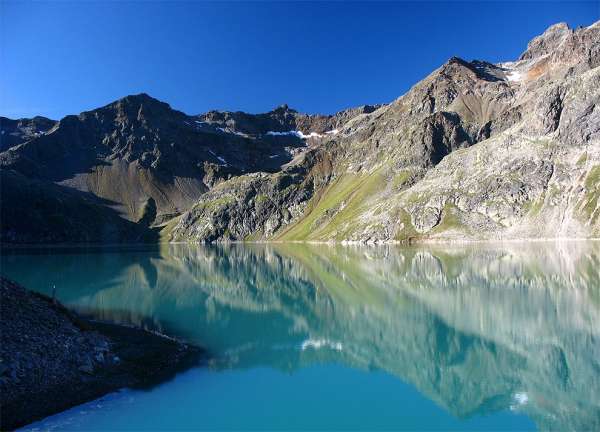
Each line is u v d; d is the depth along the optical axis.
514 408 32.41
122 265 146.88
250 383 37.12
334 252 192.38
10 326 37.16
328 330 55.38
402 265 123.25
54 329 40.38
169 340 49.09
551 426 29.31
